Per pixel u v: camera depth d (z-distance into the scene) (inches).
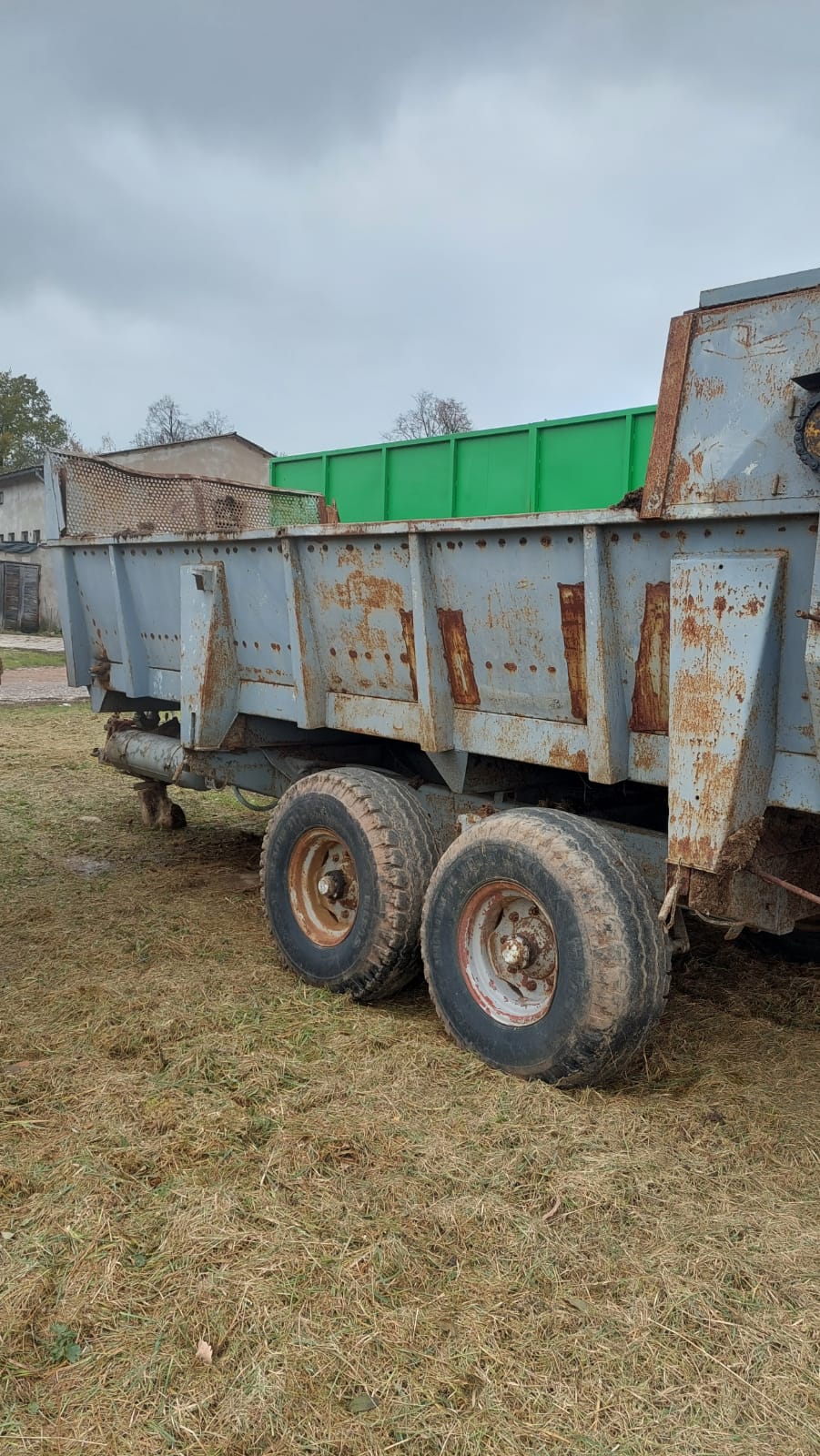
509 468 257.8
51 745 466.9
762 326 123.7
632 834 161.3
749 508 125.8
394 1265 109.6
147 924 224.7
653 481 134.8
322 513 303.9
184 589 227.0
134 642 262.4
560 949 143.1
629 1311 103.9
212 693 223.6
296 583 198.1
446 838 191.2
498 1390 93.7
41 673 815.7
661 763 146.7
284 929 195.0
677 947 150.4
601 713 148.9
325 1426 89.4
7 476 1395.2
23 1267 107.8
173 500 286.2
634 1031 140.3
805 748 128.0
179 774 265.1
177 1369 95.3
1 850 290.0
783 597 126.1
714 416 128.9
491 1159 129.9
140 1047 162.4
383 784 185.0
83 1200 119.0
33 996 182.9
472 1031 158.1
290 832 193.3
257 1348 97.4
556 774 196.4
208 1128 135.7
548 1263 110.5
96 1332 100.1
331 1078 151.1
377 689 191.5
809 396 118.1
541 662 160.2
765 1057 163.3
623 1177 126.7
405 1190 122.6
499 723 170.9
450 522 163.0
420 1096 146.4
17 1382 93.8
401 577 177.6
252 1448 87.4
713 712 131.1
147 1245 112.8
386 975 177.0
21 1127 136.5
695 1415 91.7
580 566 149.3
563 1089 147.6
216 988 186.1
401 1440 88.2
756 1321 103.0
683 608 133.3
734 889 137.9
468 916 160.6
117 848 297.0
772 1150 135.4
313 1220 117.0
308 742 232.5
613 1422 90.7
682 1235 116.2
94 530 282.5
